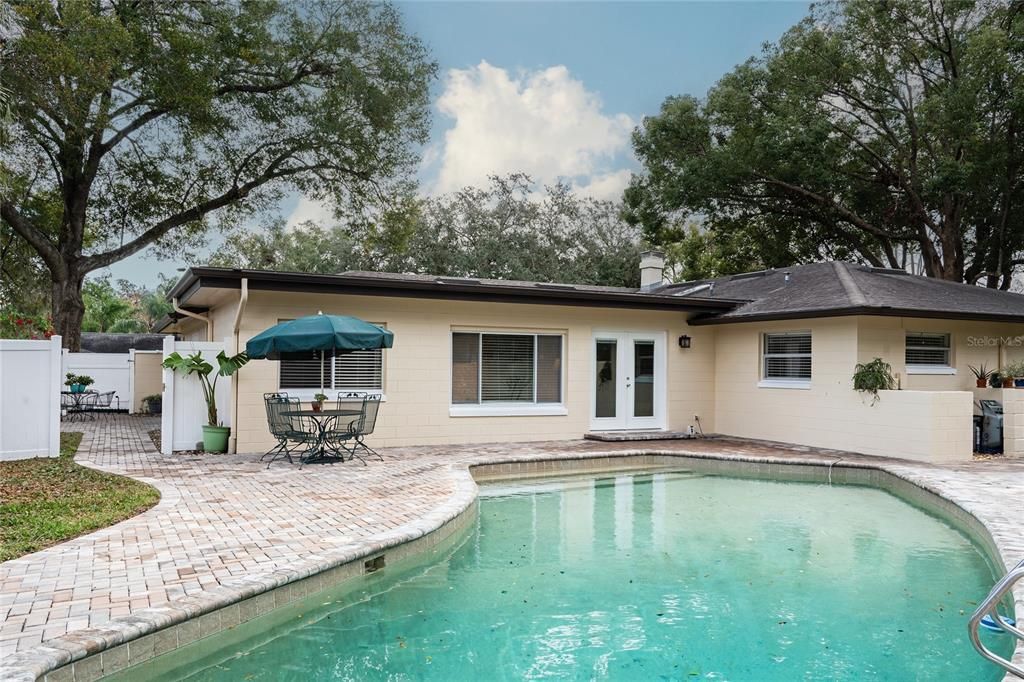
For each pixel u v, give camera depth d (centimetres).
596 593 551
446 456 1134
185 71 1811
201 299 1309
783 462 1127
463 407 1323
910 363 1351
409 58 2277
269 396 1078
